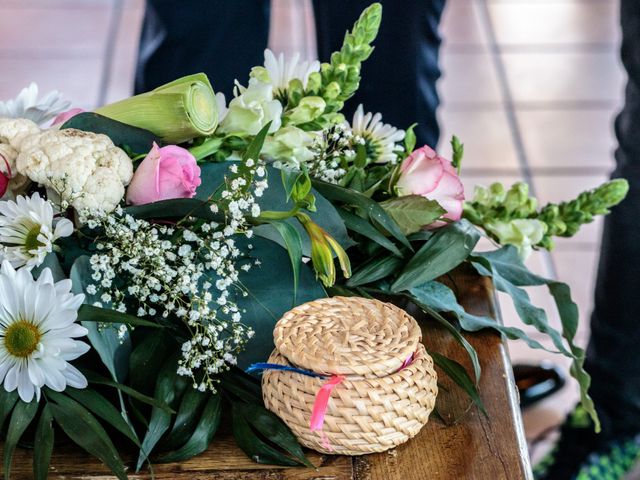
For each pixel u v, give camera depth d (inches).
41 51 89.4
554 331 31.6
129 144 29.2
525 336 31.0
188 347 26.2
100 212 26.5
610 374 52.2
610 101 86.9
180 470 25.8
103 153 27.1
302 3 101.3
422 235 31.8
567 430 53.2
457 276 34.1
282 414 25.5
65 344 25.2
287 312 26.5
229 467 25.9
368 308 26.9
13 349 25.6
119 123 29.0
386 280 31.5
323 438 25.0
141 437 26.5
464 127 82.5
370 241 31.4
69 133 27.5
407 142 33.6
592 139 81.2
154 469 25.8
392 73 49.5
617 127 50.2
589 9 102.9
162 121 29.0
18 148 28.1
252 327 28.3
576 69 91.8
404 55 49.2
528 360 58.0
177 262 27.9
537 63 92.8
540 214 35.2
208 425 26.2
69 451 26.4
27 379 25.4
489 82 89.7
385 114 50.6
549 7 103.3
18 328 25.5
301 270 29.0
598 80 90.1
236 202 26.5
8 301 25.5
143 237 26.5
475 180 75.7
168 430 26.6
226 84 50.4
